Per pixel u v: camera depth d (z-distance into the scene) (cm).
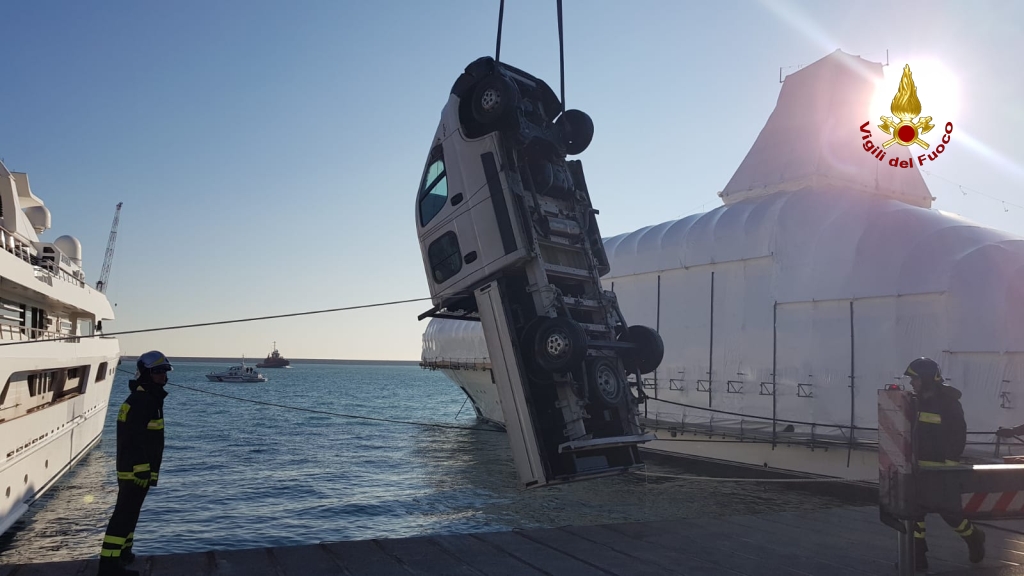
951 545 782
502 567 645
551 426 910
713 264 2980
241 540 1825
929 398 720
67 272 2394
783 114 3422
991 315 2089
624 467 957
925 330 2239
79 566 606
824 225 2670
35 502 2217
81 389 2809
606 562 671
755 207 2989
